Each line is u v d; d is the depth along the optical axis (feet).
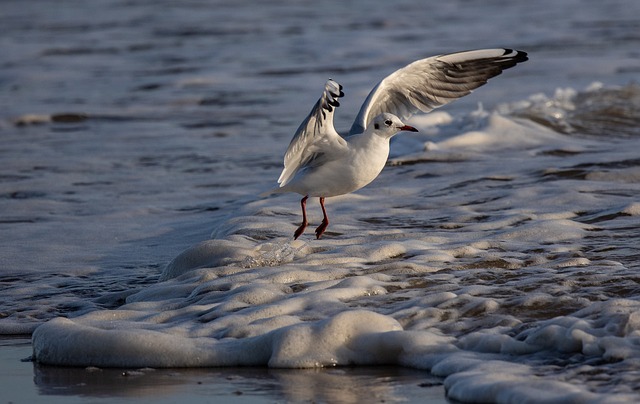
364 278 33.55
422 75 39.11
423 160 58.75
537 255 36.40
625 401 22.31
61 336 29.84
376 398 25.11
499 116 68.33
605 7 159.12
